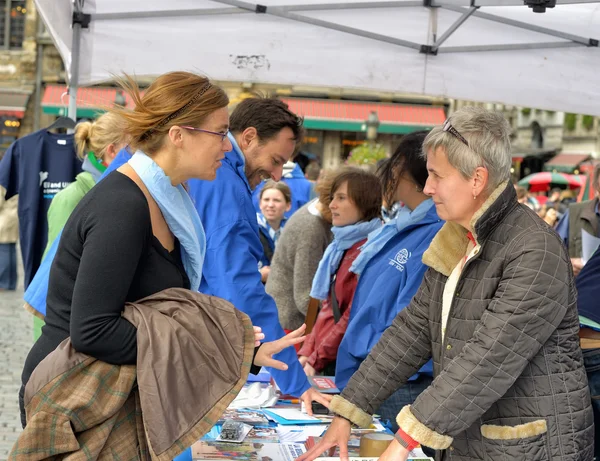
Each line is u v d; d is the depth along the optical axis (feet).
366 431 9.71
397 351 8.64
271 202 22.07
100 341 6.87
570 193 68.23
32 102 94.79
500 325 7.14
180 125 7.48
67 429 6.81
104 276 6.89
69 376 6.93
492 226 7.52
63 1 15.99
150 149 7.60
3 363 23.21
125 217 7.07
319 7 16.10
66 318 7.30
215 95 7.63
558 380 7.41
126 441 7.13
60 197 15.29
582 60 16.75
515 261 7.30
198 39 16.79
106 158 14.79
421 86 17.06
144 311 7.16
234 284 9.91
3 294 34.09
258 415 10.25
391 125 89.66
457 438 7.73
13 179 19.49
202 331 7.27
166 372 6.92
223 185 10.23
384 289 11.32
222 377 7.23
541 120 118.73
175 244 7.88
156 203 7.52
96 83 16.99
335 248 14.15
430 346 8.63
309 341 14.43
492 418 7.52
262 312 10.02
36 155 19.22
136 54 16.83
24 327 28.04
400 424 7.28
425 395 7.27
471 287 7.63
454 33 16.74
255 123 10.76
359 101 90.84
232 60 16.84
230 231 10.07
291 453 8.88
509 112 123.65
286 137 10.90
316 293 14.30
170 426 6.90
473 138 7.40
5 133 94.02
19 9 93.66
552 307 7.16
